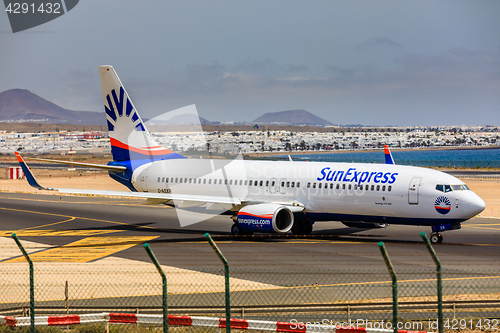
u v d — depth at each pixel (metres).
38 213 135.62
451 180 86.69
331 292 56.38
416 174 89.06
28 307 48.41
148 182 114.50
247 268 69.44
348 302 52.31
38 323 41.91
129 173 117.50
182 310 47.53
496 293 54.97
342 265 71.00
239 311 46.53
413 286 58.62
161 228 110.38
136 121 116.06
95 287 60.25
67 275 66.88
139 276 65.69
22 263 75.06
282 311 47.31
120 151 119.56
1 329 42.22
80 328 43.50
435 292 55.97
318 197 95.44
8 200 166.88
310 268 69.12
